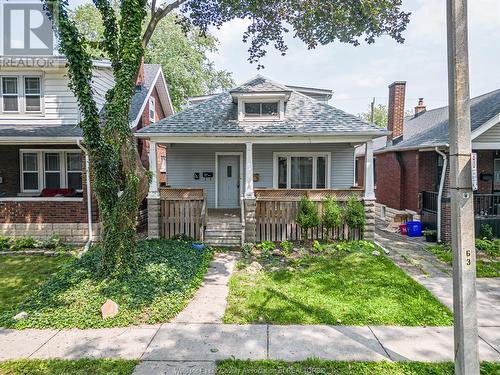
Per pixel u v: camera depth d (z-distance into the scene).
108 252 6.77
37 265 8.33
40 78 11.31
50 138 10.03
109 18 6.91
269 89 11.11
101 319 5.17
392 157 15.23
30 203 10.76
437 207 11.17
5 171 12.13
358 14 8.41
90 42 6.98
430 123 15.34
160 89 17.44
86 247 9.81
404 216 13.53
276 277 7.29
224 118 11.48
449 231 10.61
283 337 4.68
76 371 3.84
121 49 6.75
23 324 5.04
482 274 7.59
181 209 10.56
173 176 13.68
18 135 10.02
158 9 7.74
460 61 3.36
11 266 8.23
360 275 7.35
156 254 8.41
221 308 5.70
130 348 4.38
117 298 5.79
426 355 4.19
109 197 7.05
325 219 10.15
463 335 3.40
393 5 8.23
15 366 3.94
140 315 5.32
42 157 12.23
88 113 6.76
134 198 6.90
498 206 11.51
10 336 4.74
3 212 10.74
